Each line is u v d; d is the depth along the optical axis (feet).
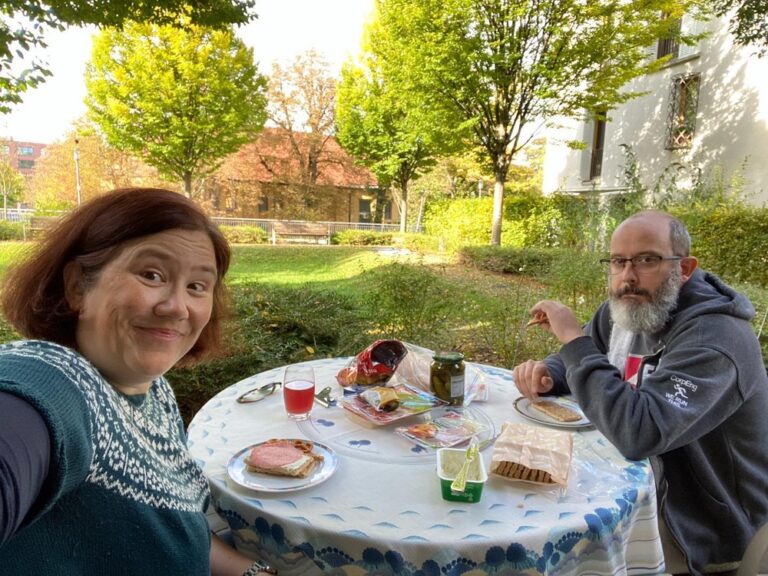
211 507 4.28
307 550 3.59
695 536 5.19
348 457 4.60
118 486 2.54
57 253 2.84
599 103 39.29
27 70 13.60
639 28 33.96
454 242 47.52
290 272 35.35
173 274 2.93
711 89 37.93
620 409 4.69
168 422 3.61
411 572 3.40
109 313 2.80
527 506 3.87
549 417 5.65
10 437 1.92
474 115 40.34
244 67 52.95
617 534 3.89
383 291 15.40
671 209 29.09
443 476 3.95
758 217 23.90
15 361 2.33
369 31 62.75
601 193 48.08
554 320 5.64
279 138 88.79
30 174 147.74
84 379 2.50
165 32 46.93
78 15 13.80
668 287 5.65
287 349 12.29
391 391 5.62
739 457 5.23
